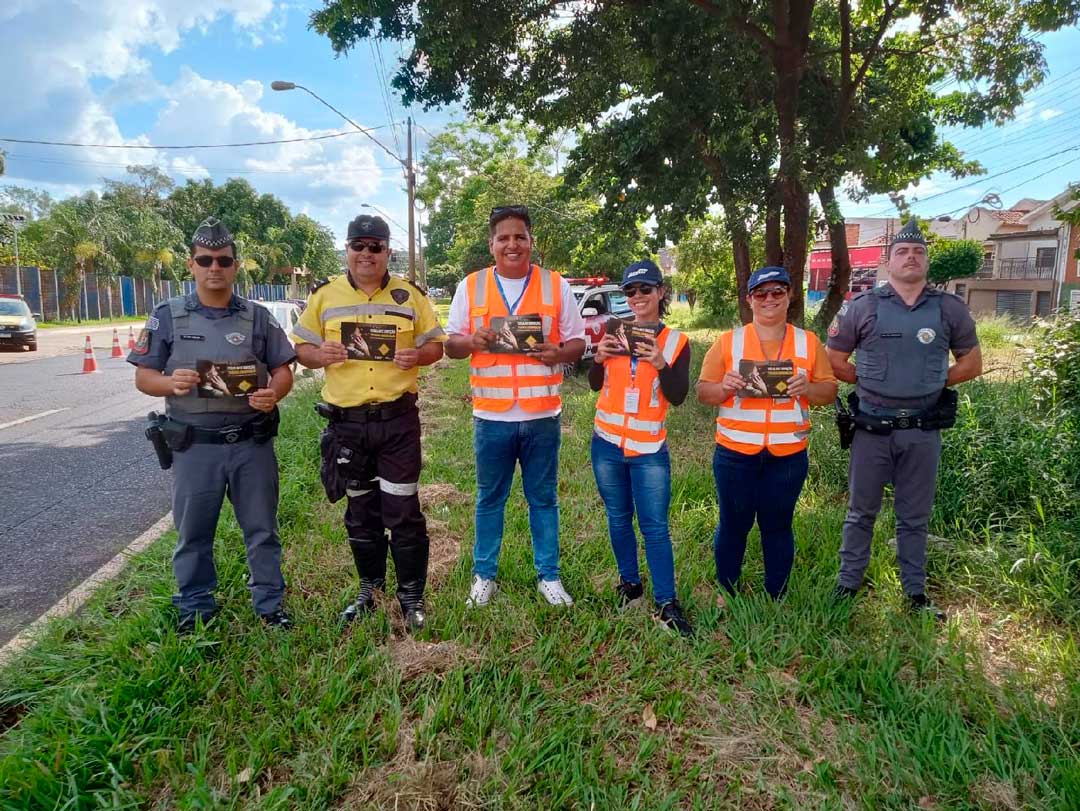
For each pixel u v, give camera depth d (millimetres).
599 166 12336
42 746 2369
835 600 3629
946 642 3256
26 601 3873
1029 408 5801
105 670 2861
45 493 5988
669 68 10617
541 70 11789
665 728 2678
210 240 3031
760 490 3477
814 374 3447
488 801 2248
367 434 3303
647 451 3475
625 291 3516
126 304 38406
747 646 3145
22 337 18312
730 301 27781
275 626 3264
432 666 2969
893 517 4766
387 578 3898
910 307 3510
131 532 5027
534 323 3432
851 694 2814
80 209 40188
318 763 2396
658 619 3420
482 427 3578
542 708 2740
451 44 9656
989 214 45906
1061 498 4570
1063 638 3363
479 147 36812
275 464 3344
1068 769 2344
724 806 2289
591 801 2256
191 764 2336
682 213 11656
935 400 3533
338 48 9906
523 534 4543
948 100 13922
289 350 3330
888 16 11719
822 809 2256
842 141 11992
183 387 2975
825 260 49875
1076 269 34719
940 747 2482
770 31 11938
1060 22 10672
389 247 3406
